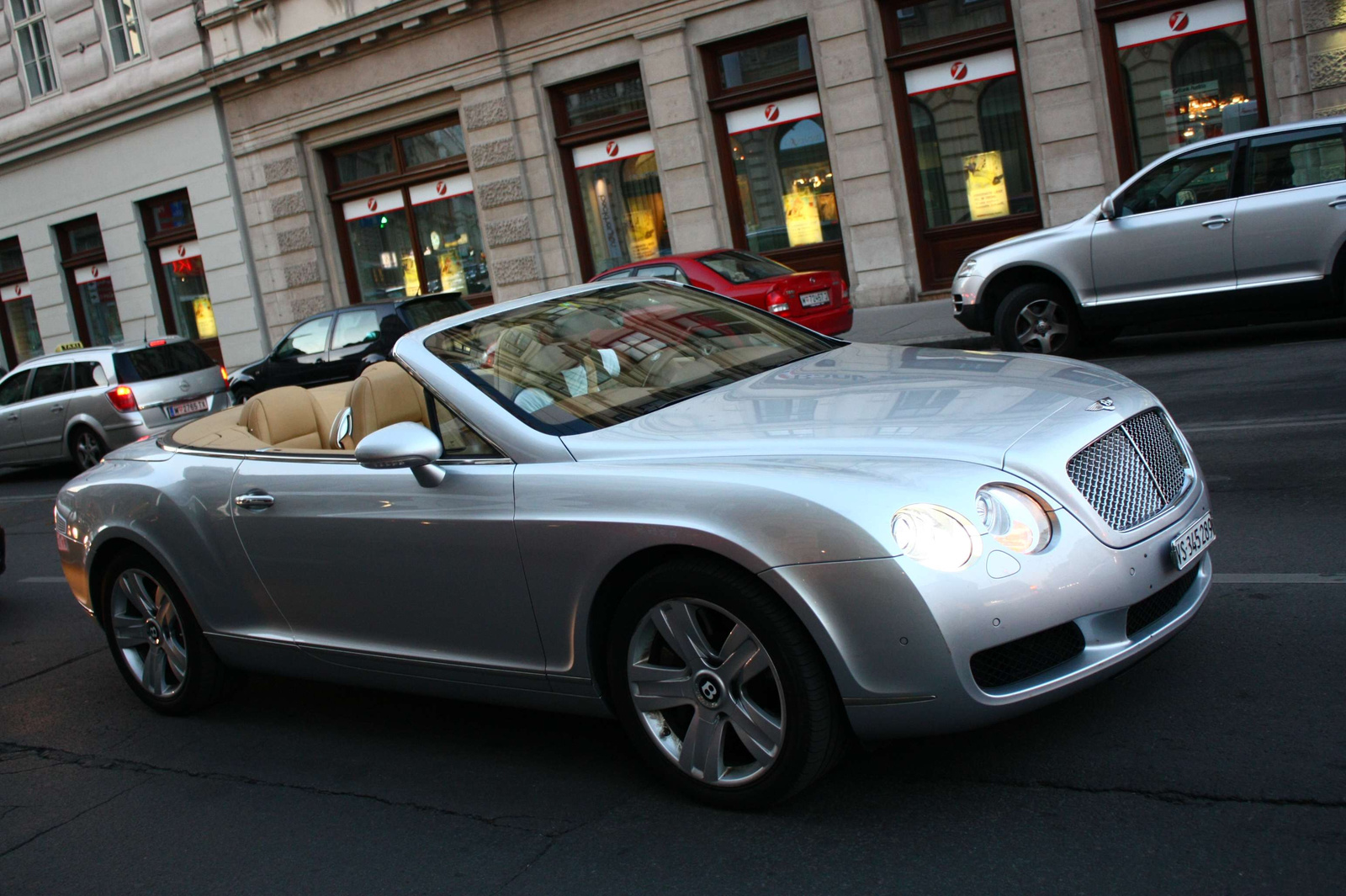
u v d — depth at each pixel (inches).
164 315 1002.7
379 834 145.3
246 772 172.2
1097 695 150.1
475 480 148.1
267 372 633.6
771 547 123.1
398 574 157.1
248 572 177.8
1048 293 420.2
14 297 1115.9
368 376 171.5
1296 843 111.2
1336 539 196.7
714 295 197.5
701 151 695.7
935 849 120.6
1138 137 587.2
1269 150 374.6
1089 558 124.0
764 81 679.7
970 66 618.8
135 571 198.4
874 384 151.2
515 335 167.9
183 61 906.1
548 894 124.8
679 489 130.6
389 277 874.8
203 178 929.5
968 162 632.4
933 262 652.7
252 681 216.4
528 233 775.1
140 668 205.3
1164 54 570.3
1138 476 134.8
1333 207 361.7
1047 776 131.8
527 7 742.5
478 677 155.3
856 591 119.4
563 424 148.9
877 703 121.4
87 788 176.2
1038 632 120.8
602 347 168.4
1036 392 142.0
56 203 1039.0
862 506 120.0
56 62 993.5
